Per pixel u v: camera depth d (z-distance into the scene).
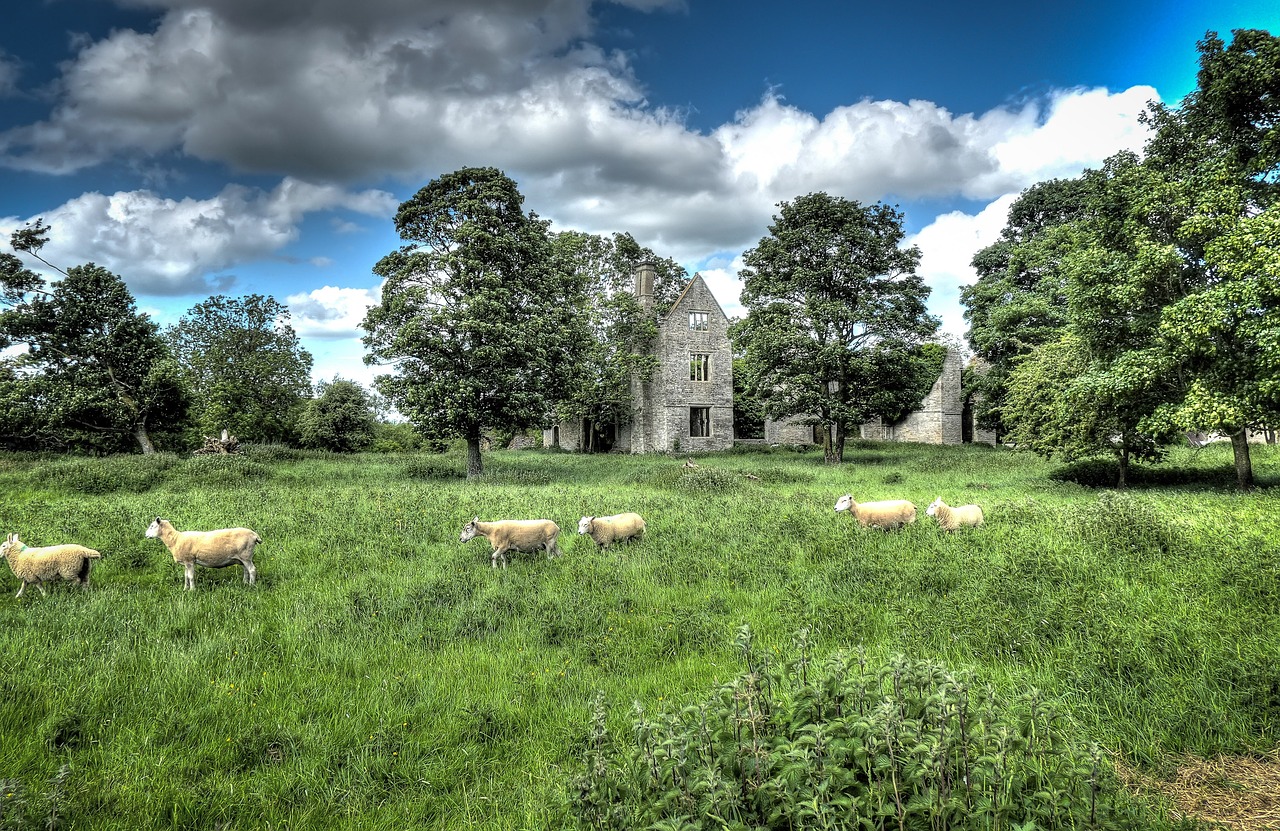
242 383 47.06
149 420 34.19
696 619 7.73
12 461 28.86
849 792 3.37
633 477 24.52
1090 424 19.12
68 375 31.80
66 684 6.13
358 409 47.88
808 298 33.22
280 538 12.48
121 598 8.85
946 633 6.89
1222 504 14.09
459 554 11.40
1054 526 11.82
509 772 5.02
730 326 45.66
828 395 32.97
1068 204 36.66
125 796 4.56
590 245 46.97
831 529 12.41
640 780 3.76
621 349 45.12
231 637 7.41
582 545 12.13
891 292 32.47
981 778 3.21
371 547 11.79
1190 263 17.42
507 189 26.66
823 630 7.23
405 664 6.89
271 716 5.73
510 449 54.88
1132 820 3.47
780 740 3.61
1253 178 16.56
